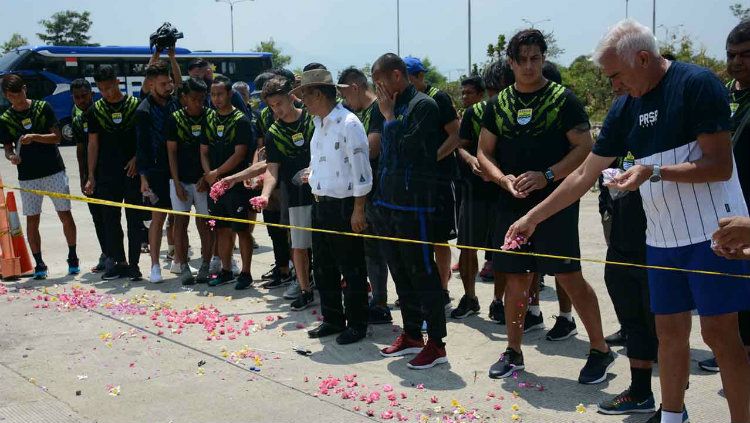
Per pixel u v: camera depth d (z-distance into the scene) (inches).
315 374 165.8
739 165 144.8
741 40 143.9
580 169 129.0
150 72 252.7
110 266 264.8
